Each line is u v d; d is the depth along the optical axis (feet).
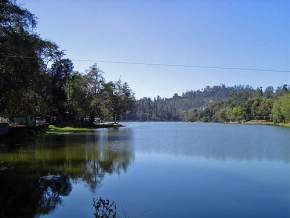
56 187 90.53
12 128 238.48
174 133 338.13
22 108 228.84
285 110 530.68
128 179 102.58
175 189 91.40
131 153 160.76
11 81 173.27
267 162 139.85
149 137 269.44
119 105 511.81
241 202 80.64
